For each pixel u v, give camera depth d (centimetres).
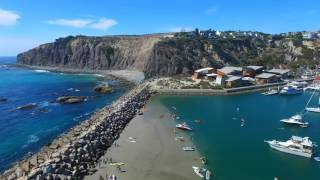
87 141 7538
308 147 7119
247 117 10681
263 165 6725
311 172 6431
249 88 16125
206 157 7081
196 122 9956
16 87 18900
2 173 6494
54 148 7569
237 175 6241
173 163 6694
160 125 9588
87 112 12125
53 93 16650
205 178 6031
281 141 8069
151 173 6212
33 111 12306
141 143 7938
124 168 6438
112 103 13225
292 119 9850
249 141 8194
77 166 6347
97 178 5988
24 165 6550
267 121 10175
